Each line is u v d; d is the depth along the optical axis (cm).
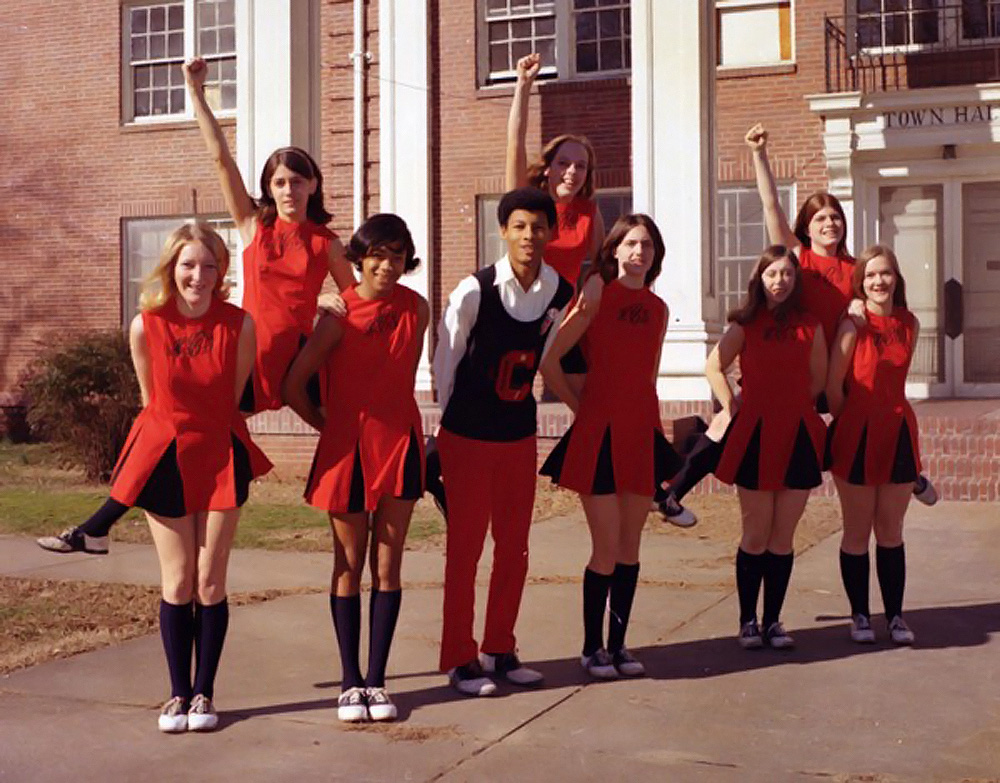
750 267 1523
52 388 1318
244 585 761
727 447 591
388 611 502
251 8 1369
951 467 1048
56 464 1484
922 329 1483
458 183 1612
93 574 806
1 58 1934
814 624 644
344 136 1579
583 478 546
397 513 502
